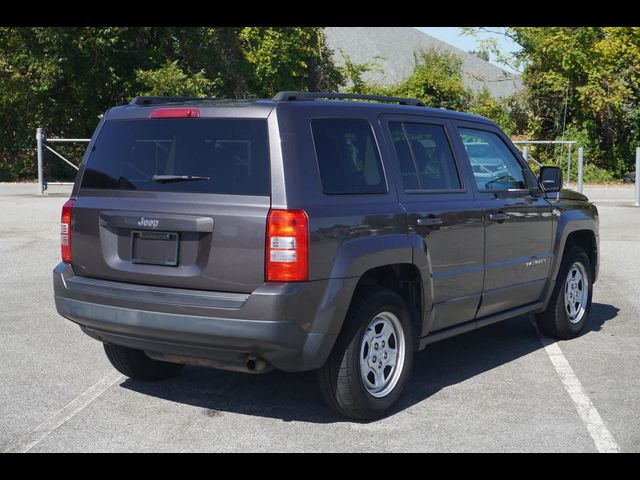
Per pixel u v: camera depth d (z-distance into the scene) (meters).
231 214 4.70
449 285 5.82
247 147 4.82
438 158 5.98
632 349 7.06
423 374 6.32
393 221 5.27
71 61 28.23
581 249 7.53
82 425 5.14
